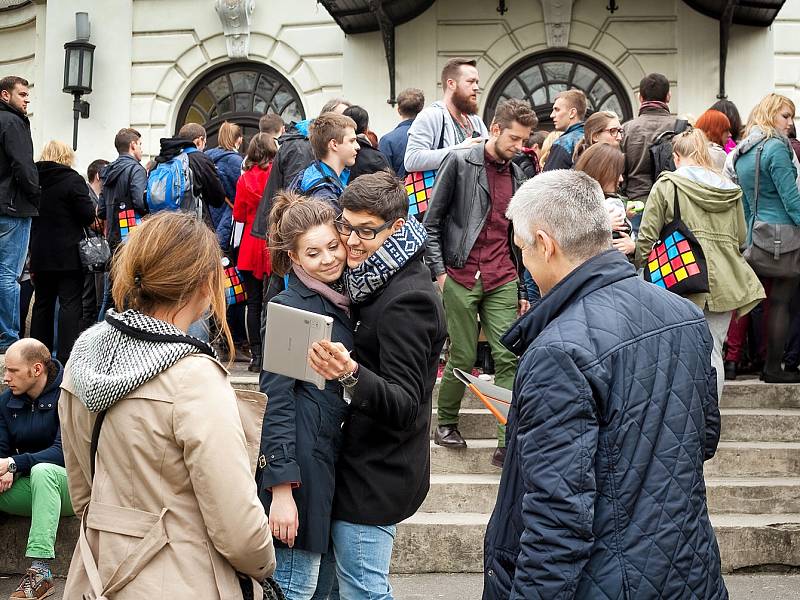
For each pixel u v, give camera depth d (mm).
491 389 3797
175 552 2441
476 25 13383
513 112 5742
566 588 2490
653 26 13133
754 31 12953
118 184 7664
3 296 7473
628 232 5383
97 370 2482
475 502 5742
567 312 2729
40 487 5199
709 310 5770
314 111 13797
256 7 13969
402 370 3338
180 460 2443
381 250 3424
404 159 6902
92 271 7699
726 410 6730
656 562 2557
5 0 15531
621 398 2619
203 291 2619
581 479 2518
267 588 2691
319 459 3402
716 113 7207
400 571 5430
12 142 7238
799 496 5766
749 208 6910
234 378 6906
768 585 5195
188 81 14211
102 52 14297
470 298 5836
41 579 5148
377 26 13320
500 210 5863
